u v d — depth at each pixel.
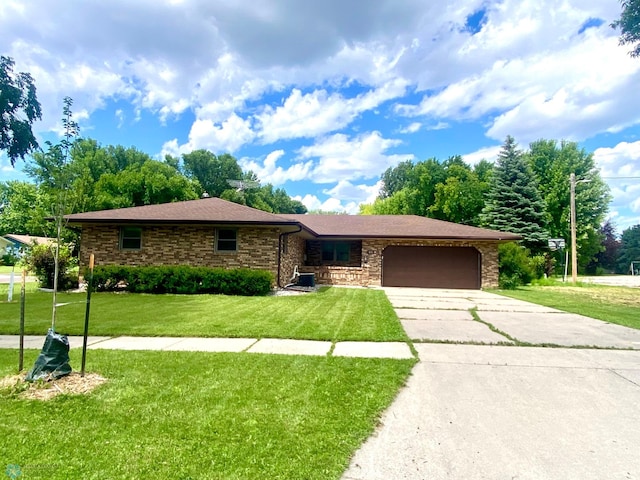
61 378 4.05
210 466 2.55
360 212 63.84
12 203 46.59
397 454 2.78
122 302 10.45
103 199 29.31
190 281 12.71
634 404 3.77
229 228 14.24
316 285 17.75
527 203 28.70
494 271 17.89
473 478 2.50
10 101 17.05
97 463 2.56
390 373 4.54
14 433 2.95
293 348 5.79
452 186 37.25
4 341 6.02
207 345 5.91
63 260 13.74
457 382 4.34
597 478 2.52
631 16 13.30
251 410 3.43
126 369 4.52
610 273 52.66
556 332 7.25
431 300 12.77
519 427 3.25
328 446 2.84
